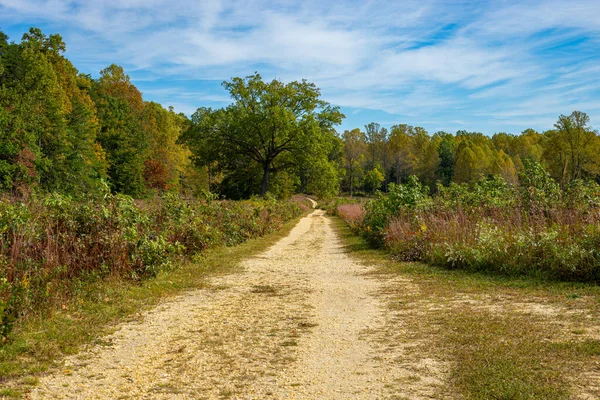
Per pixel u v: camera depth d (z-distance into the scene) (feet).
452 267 36.70
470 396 13.41
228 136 167.84
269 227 84.84
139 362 17.39
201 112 170.71
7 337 18.67
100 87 213.25
